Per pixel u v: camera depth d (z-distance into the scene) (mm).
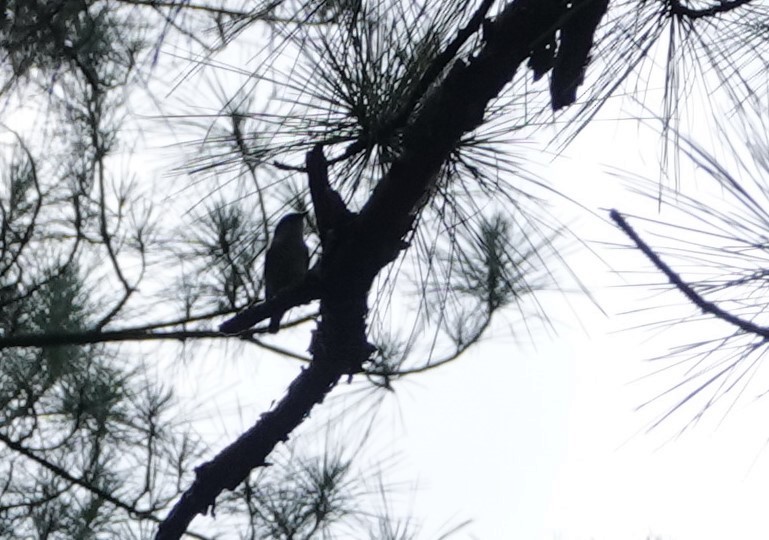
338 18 4254
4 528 4695
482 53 4250
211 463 4574
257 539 4668
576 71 4238
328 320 4441
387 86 4328
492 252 4461
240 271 4719
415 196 4309
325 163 4352
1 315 4723
